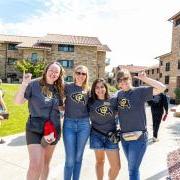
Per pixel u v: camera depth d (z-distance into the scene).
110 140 5.32
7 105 15.42
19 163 6.91
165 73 52.97
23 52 48.00
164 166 7.30
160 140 10.62
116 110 5.35
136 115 5.04
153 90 5.01
